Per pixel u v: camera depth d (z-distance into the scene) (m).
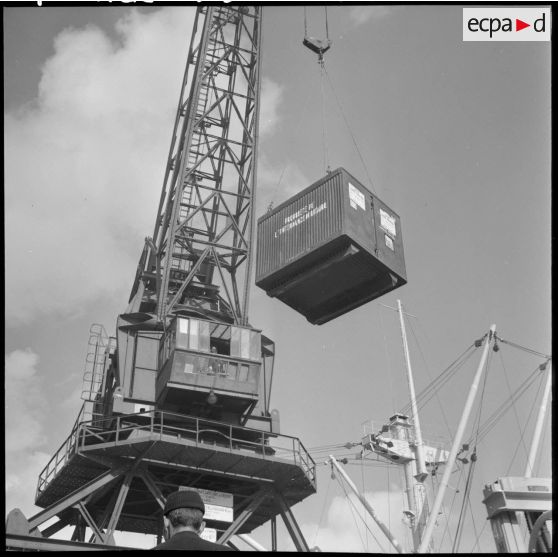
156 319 36.06
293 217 34.69
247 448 34.66
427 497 39.88
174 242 37.78
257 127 42.84
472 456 35.59
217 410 35.03
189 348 33.84
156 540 33.41
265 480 34.03
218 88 43.12
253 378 34.81
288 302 35.25
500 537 18.25
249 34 45.50
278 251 34.59
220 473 33.25
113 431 31.89
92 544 25.31
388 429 42.78
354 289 34.56
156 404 34.31
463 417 35.41
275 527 34.34
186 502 6.61
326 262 33.00
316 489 34.38
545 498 17.97
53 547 24.72
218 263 38.19
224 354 36.25
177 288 39.28
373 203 34.81
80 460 31.78
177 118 43.22
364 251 32.78
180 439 31.72
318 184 34.31
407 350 45.78
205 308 38.88
